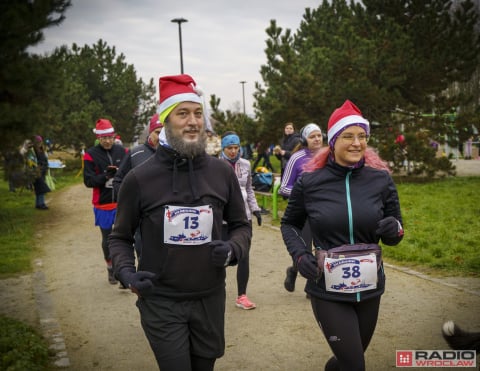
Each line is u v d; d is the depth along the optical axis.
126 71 31.53
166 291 2.67
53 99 7.07
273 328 4.78
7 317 5.04
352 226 2.93
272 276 6.61
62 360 4.20
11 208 13.73
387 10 19.02
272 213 11.80
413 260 7.14
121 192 2.75
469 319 4.84
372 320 3.02
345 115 2.97
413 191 14.45
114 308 5.53
